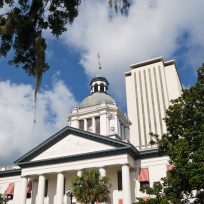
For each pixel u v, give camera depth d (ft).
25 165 160.45
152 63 413.39
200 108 85.30
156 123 366.84
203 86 89.45
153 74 403.13
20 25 31.55
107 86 245.45
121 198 142.20
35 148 160.97
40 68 30.86
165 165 145.28
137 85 402.72
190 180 71.72
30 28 32.24
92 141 153.38
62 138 161.48
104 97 223.30
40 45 31.53
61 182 148.56
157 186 85.05
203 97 86.02
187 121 87.04
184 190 79.20
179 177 76.89
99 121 204.03
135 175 147.54
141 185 144.05
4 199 157.69
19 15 31.76
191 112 86.63
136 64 419.74
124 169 138.62
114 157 143.43
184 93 90.84
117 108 208.33
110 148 146.51
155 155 149.07
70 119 213.87
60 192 145.69
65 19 33.37
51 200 156.66
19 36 32.30
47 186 161.89
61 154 155.84
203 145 76.23
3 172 183.11
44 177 154.81
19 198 170.91
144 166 148.56
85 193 107.96
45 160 155.63
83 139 156.04
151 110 377.71
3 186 180.34
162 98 382.01
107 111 204.95
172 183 77.87
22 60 33.30
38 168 156.87
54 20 33.04
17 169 179.42
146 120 373.20
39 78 30.60
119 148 143.13
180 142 81.61
